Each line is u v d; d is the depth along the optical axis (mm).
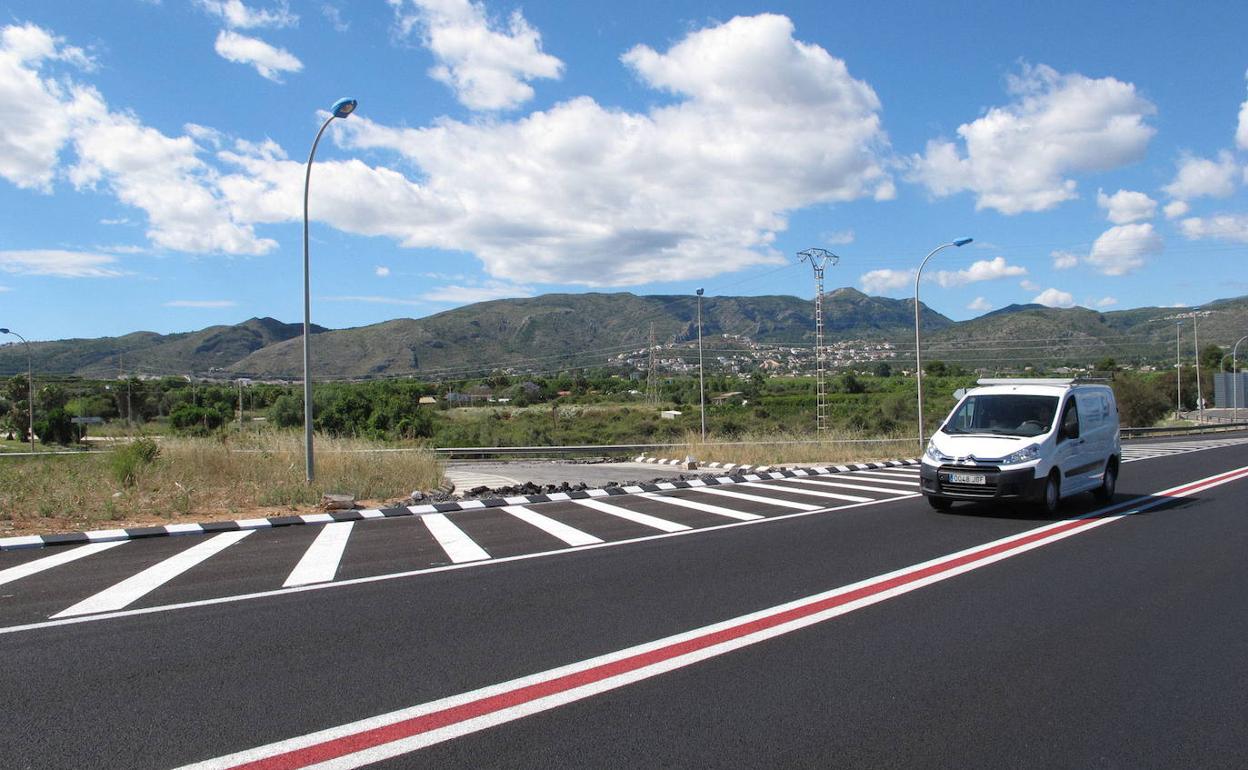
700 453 29203
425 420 48438
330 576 8211
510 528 11547
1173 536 10641
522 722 4473
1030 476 11977
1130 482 18000
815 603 7070
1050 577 8133
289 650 5746
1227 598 7285
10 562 9000
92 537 10422
